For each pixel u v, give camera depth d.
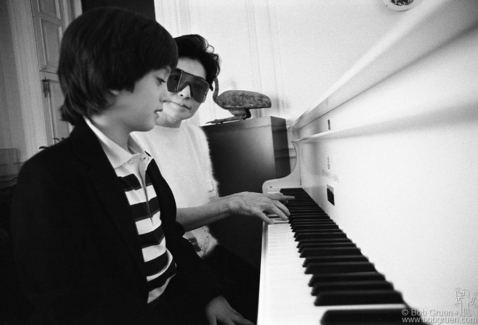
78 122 0.67
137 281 0.64
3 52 2.84
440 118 0.33
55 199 0.53
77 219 0.55
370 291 0.45
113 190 0.62
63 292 0.52
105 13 0.60
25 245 0.52
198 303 0.85
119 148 0.68
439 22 0.25
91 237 0.59
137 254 0.64
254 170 1.83
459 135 0.31
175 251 0.89
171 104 1.25
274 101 2.29
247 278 1.21
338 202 0.81
